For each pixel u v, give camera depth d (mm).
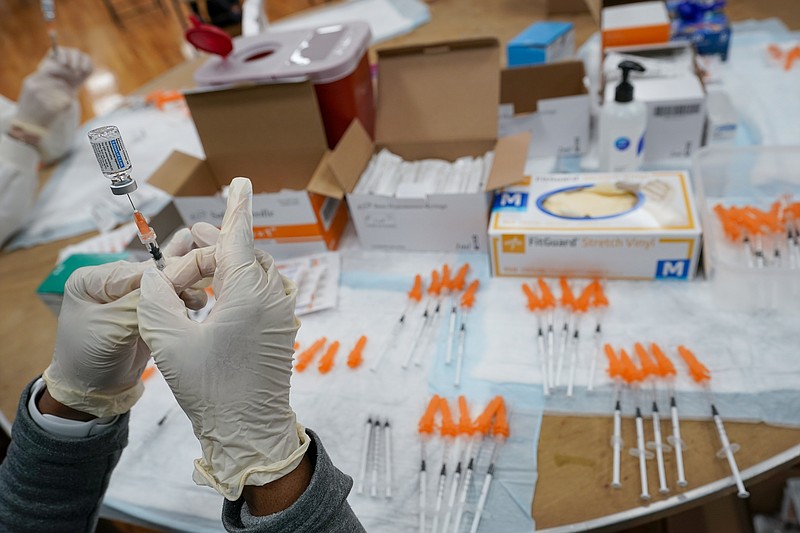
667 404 955
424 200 1236
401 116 1416
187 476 989
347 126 1497
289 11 4414
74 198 1845
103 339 767
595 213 1165
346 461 963
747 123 1522
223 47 1477
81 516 863
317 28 1585
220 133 1416
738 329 1043
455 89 1382
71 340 786
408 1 2402
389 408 1028
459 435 962
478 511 862
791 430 892
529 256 1185
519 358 1063
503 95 1602
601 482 876
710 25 1749
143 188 1773
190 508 945
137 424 1081
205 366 696
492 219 1202
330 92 1426
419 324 1168
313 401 1062
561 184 1257
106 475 876
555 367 1039
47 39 4980
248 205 773
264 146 1412
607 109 1306
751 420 912
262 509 712
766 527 1371
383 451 970
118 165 729
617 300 1139
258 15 1944
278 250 1394
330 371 1111
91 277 804
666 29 1554
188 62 2570
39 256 1629
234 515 714
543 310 1144
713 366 991
